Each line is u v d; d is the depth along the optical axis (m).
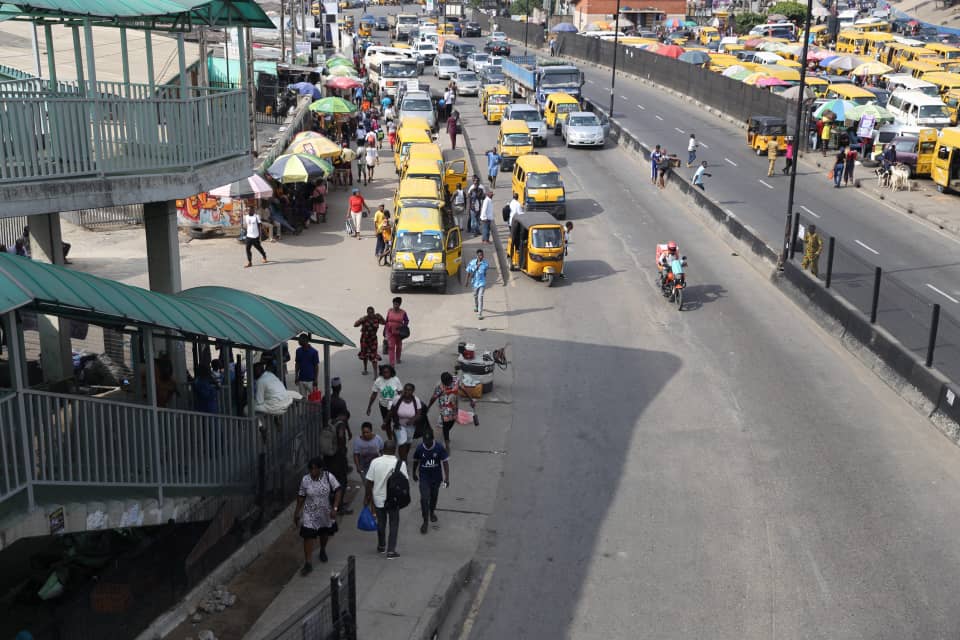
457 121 52.31
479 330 24.56
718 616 12.58
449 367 21.73
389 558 13.55
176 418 12.20
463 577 13.42
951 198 36.91
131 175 14.49
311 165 33.12
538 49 103.44
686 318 25.42
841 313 23.64
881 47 74.00
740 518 15.18
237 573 13.00
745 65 63.09
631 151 48.81
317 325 15.23
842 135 46.38
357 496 15.77
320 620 9.93
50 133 13.33
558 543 14.46
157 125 14.84
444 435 17.33
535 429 18.66
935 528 14.79
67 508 10.44
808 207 36.59
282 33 54.16
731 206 36.72
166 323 11.11
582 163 47.25
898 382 20.25
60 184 13.47
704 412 19.34
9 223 26.80
